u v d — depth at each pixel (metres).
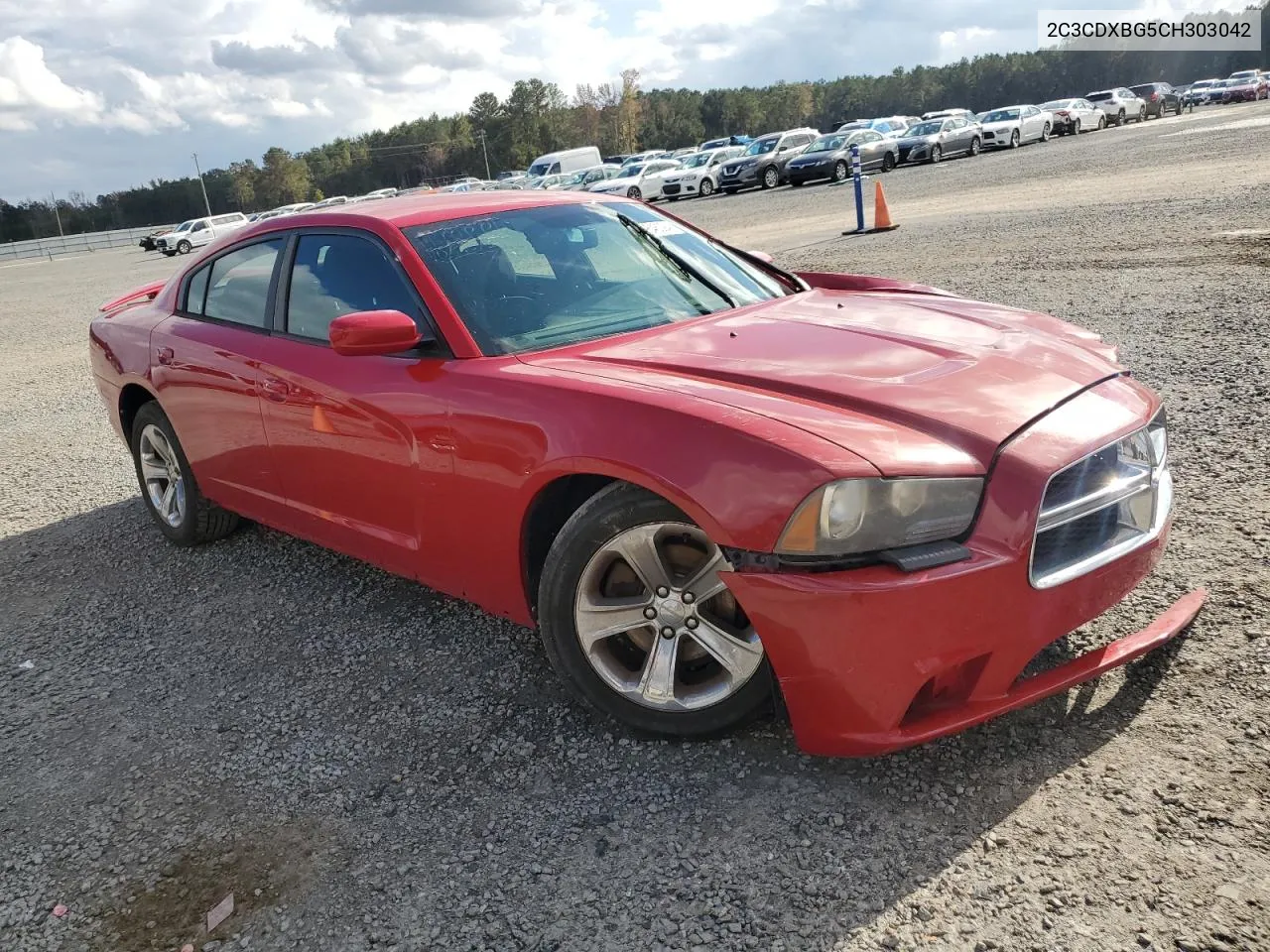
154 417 4.29
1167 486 2.58
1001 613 2.11
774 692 2.39
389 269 3.11
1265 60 160.25
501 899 2.11
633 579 2.57
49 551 4.72
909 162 29.98
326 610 3.67
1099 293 7.32
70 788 2.74
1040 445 2.19
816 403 2.34
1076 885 1.93
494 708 2.86
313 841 2.38
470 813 2.41
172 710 3.09
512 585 2.77
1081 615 2.25
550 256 3.27
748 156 32.19
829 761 2.42
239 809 2.54
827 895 2.00
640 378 2.54
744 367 2.56
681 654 2.55
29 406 8.69
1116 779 2.20
